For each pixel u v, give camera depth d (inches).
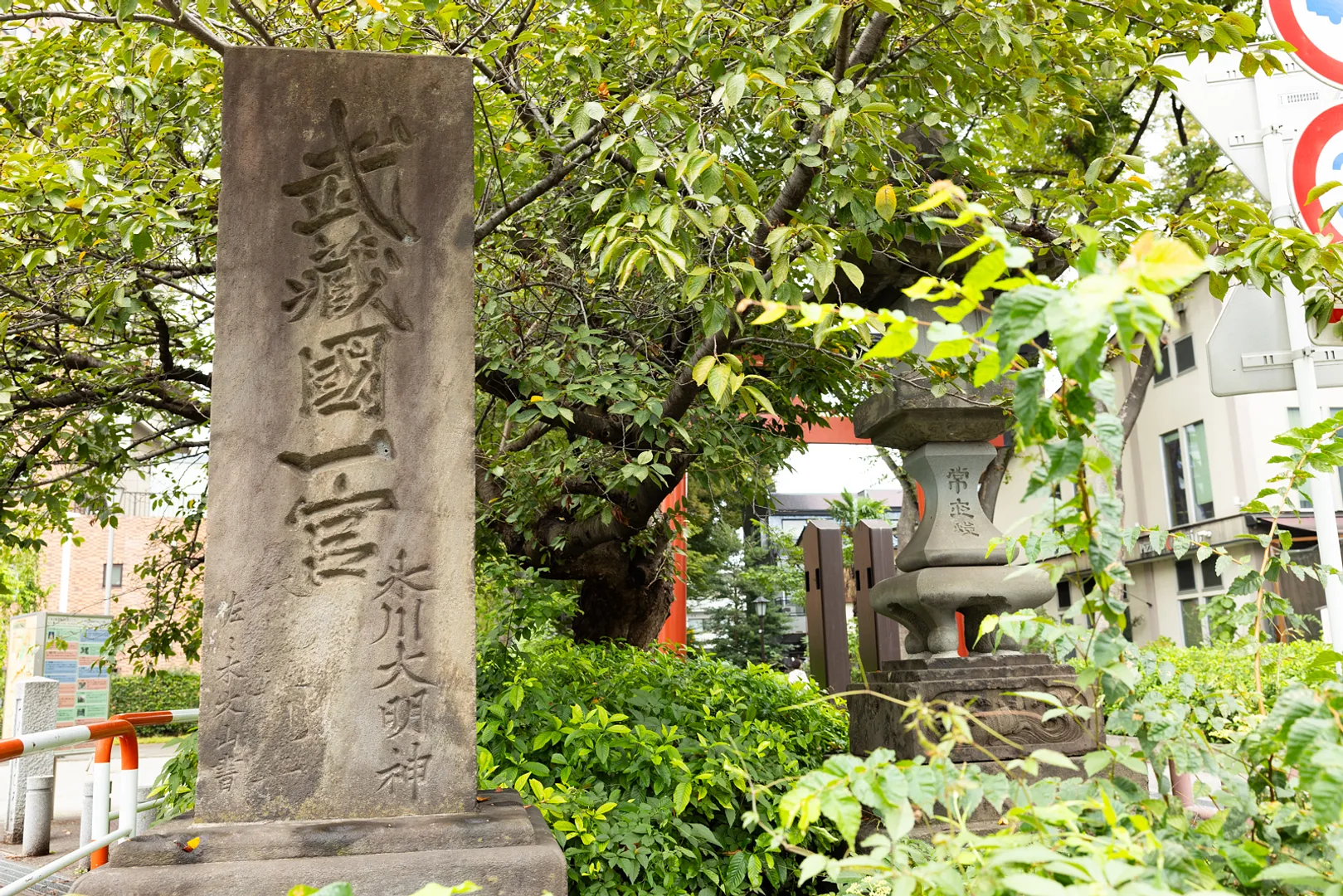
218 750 109.3
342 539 115.3
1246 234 153.9
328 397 118.0
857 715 212.4
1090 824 67.9
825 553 357.4
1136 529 79.9
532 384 186.9
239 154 121.4
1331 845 57.9
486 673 203.8
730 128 190.1
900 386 197.6
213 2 146.1
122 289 177.8
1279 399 620.4
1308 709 56.9
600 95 164.7
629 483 190.1
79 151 172.6
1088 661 67.2
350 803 110.0
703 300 162.7
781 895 172.9
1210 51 150.6
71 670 422.6
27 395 213.3
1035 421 54.9
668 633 396.2
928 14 161.3
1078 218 180.9
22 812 297.7
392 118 125.0
